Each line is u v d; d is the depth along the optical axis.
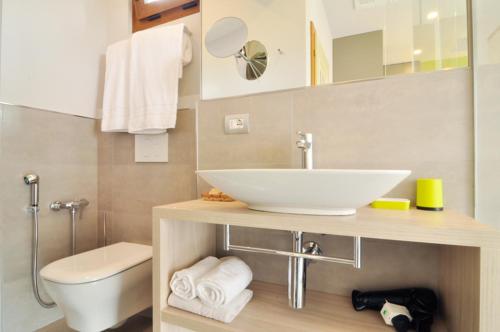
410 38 0.90
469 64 0.81
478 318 0.52
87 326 0.99
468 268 0.58
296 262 0.79
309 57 1.04
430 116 0.85
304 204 0.66
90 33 1.57
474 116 0.80
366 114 0.94
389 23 0.93
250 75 1.15
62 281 0.94
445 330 0.72
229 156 1.18
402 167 0.88
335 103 0.98
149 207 1.43
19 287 1.26
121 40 1.55
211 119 1.23
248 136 1.14
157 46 1.29
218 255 1.16
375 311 0.82
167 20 1.41
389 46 0.92
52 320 1.38
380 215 0.68
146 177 1.43
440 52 0.86
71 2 1.46
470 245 0.52
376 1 0.95
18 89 1.25
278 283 1.07
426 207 0.77
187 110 1.30
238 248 0.86
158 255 0.81
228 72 1.20
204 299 0.78
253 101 1.13
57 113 1.41
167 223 0.83
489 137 0.73
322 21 1.02
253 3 1.16
